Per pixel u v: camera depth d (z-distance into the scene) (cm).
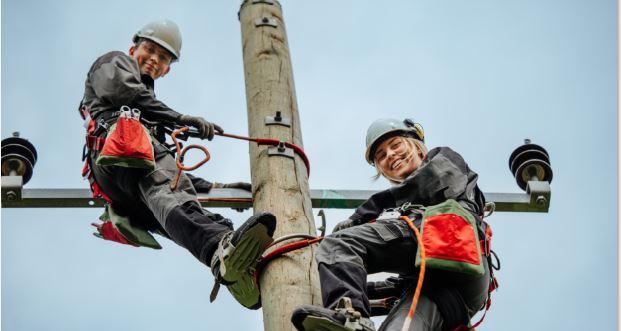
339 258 568
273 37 796
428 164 614
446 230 566
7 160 771
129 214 736
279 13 830
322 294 556
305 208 643
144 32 809
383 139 707
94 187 736
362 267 569
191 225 650
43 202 766
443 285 579
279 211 632
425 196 609
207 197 751
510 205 757
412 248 583
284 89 747
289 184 652
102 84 730
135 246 750
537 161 764
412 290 582
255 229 574
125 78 729
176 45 816
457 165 621
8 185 754
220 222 664
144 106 728
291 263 589
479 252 568
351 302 529
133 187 708
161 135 734
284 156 675
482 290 593
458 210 578
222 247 604
